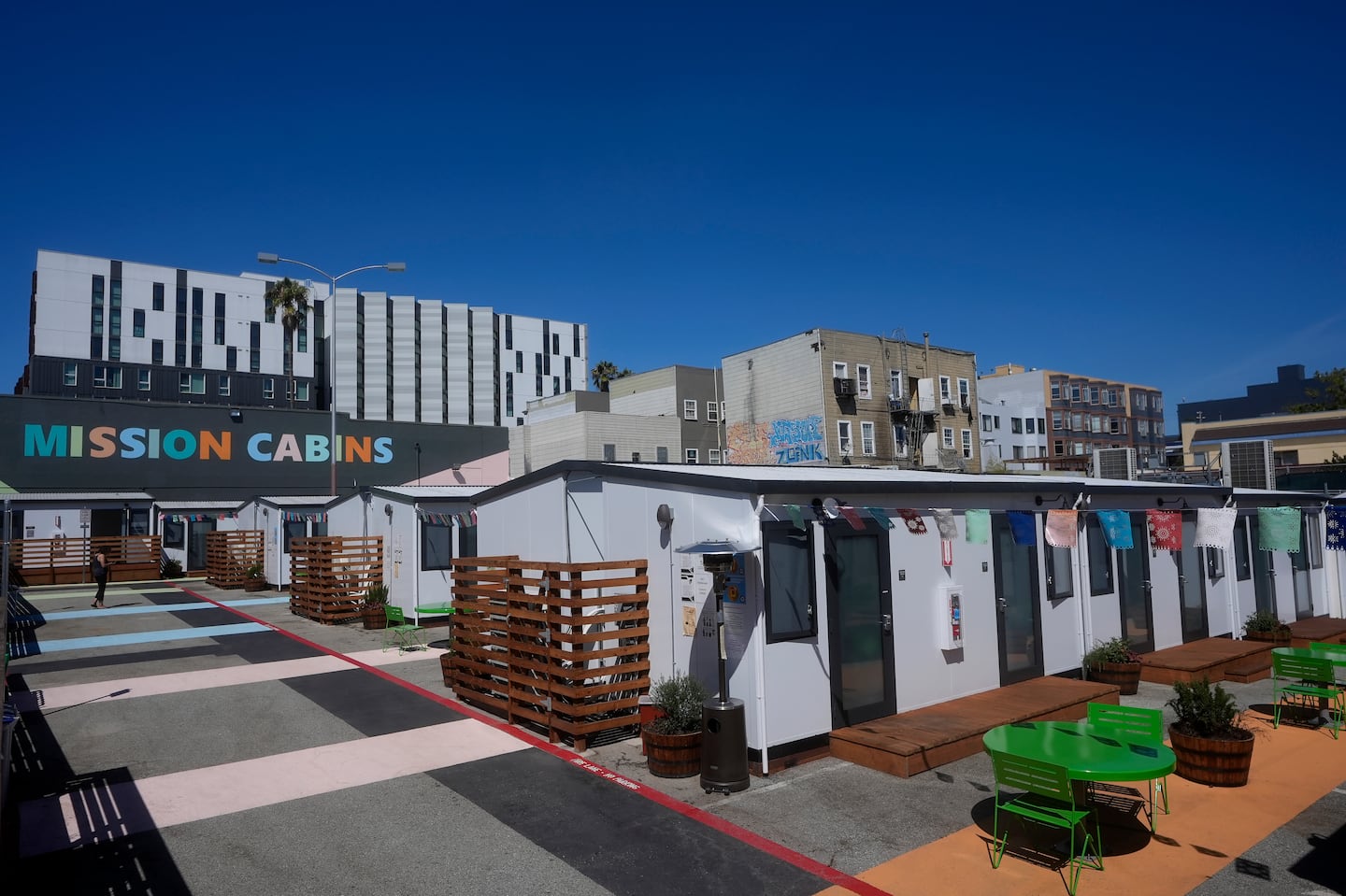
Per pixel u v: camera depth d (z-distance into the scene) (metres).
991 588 11.21
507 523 13.19
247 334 91.62
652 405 54.38
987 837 6.76
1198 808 7.38
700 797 7.73
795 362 44.12
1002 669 11.22
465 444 46.38
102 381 79.75
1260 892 5.82
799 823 7.08
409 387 102.94
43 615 21.73
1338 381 60.59
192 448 37.59
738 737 7.90
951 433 48.06
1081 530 12.71
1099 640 12.77
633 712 9.76
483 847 6.68
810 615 8.94
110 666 14.53
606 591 10.45
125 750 9.42
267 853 6.62
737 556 8.59
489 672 11.05
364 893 5.93
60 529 32.69
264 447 39.53
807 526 9.02
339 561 20.53
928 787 7.94
